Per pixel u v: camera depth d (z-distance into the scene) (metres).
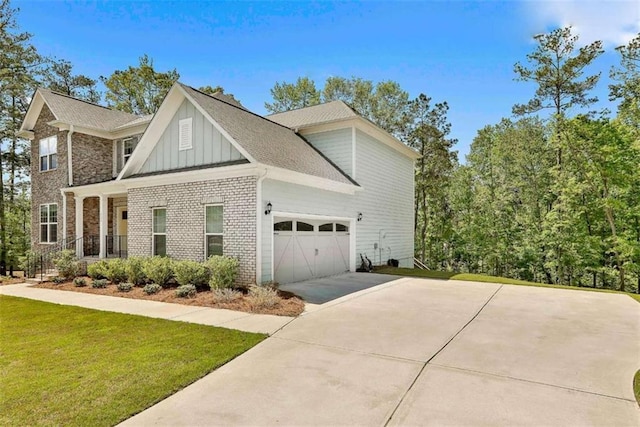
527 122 30.73
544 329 6.99
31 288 12.75
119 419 3.67
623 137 19.34
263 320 7.55
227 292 9.49
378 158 18.70
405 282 13.05
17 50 20.89
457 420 3.68
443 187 31.03
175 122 13.16
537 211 28.36
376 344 6.03
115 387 4.37
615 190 21.28
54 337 6.48
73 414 3.74
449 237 32.06
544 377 4.74
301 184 12.70
